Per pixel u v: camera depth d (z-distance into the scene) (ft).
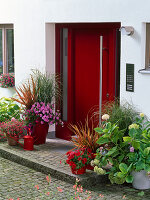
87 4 22.16
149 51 19.83
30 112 23.63
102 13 21.36
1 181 18.79
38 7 25.45
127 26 19.81
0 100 28.14
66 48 25.12
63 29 25.21
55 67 25.64
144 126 19.54
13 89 29.37
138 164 17.22
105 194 17.25
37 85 24.20
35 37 25.96
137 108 19.98
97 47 23.16
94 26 23.03
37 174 19.76
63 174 18.75
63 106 25.62
